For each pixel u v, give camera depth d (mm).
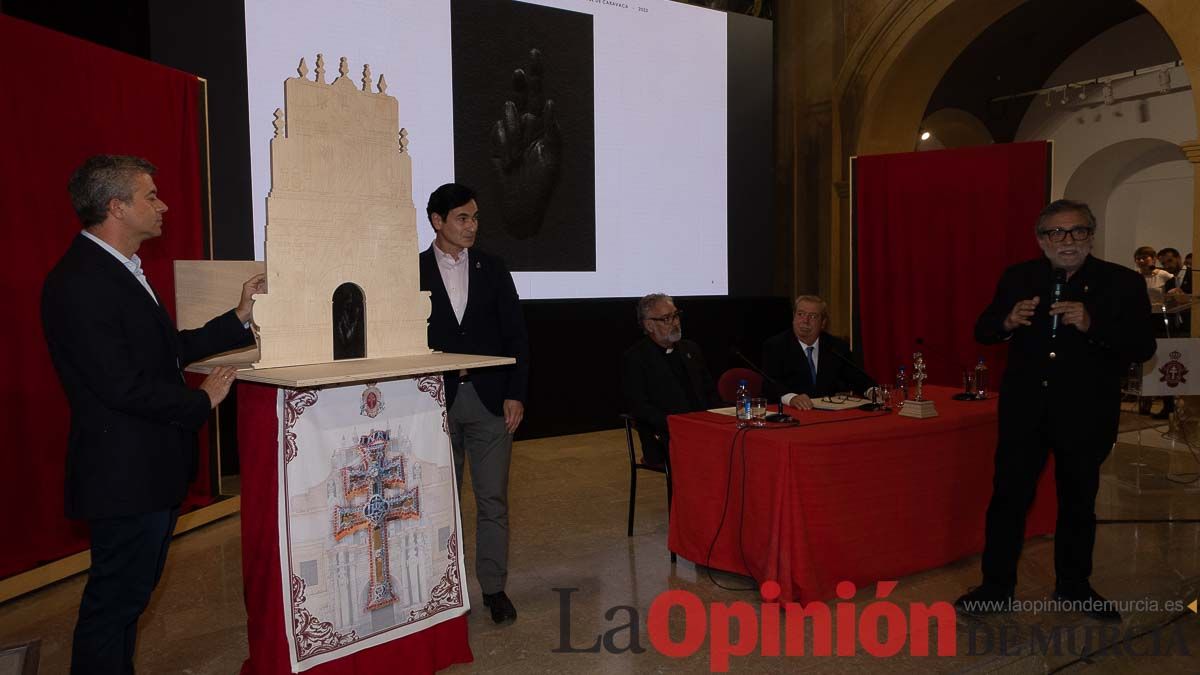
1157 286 7410
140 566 1903
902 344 5102
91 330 1729
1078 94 8727
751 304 7156
